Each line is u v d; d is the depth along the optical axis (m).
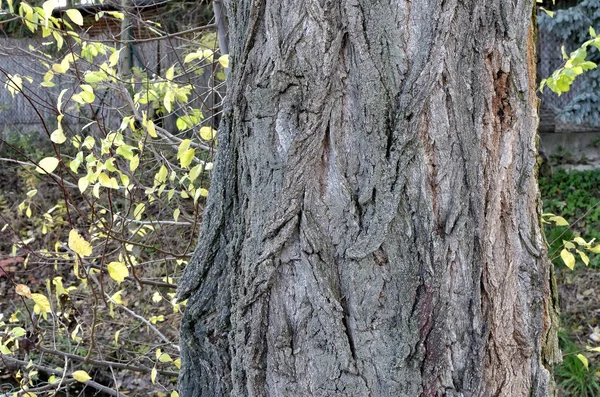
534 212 1.49
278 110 1.36
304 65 1.34
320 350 1.35
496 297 1.41
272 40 1.36
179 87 3.11
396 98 1.32
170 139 3.49
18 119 8.27
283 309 1.38
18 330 2.72
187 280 1.60
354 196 1.33
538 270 1.47
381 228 1.31
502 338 1.42
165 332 4.38
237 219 1.51
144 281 3.02
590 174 6.83
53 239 5.11
